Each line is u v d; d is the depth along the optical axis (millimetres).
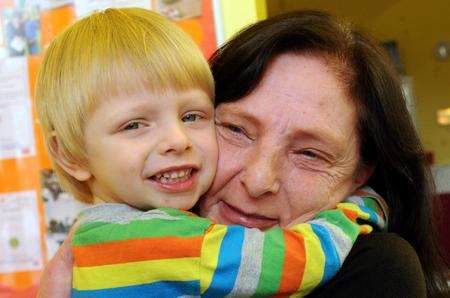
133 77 699
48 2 1164
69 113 720
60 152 759
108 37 727
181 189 728
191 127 752
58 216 1173
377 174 886
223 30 1117
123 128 704
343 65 776
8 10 1171
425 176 883
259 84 768
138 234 668
